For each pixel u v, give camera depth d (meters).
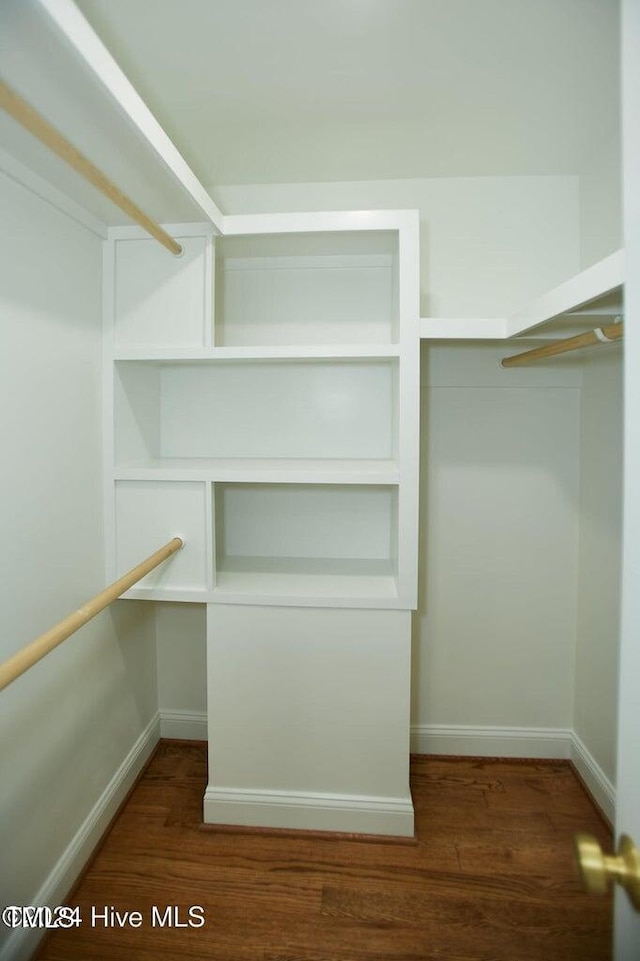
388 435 1.66
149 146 0.95
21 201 1.04
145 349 1.37
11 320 1.01
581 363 1.64
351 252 1.57
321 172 1.56
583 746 1.65
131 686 1.62
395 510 1.56
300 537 1.75
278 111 1.25
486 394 1.67
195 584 1.41
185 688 1.84
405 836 1.40
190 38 1.01
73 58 0.73
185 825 1.45
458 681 1.76
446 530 1.71
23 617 1.06
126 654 1.58
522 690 1.75
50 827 1.16
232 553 1.77
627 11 0.48
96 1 0.92
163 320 1.38
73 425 1.25
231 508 1.76
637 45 0.48
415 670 1.76
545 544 1.70
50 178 1.10
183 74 1.12
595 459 1.56
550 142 1.40
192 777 1.65
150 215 1.31
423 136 1.37
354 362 1.63
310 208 1.63
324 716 1.41
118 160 1.03
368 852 1.36
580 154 1.47
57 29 0.68
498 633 1.74
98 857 1.34
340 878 1.28
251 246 1.50
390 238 1.42
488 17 0.97
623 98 0.48
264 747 1.43
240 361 1.52
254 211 1.64
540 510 1.69
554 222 1.61
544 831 1.44
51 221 1.15
